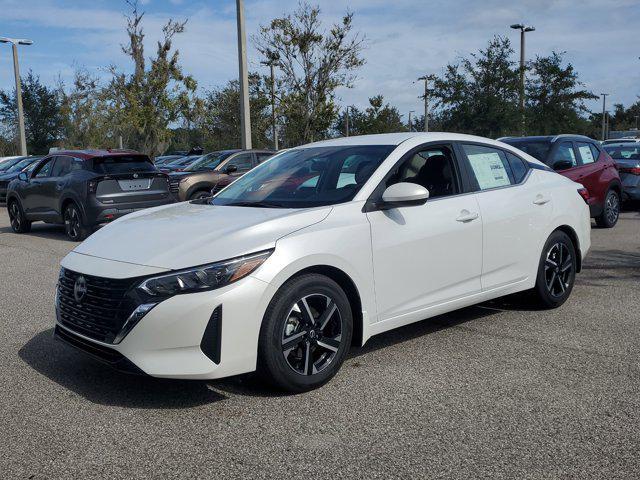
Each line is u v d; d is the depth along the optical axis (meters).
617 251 9.20
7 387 4.27
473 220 5.04
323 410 3.84
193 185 14.03
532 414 3.74
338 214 4.31
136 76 25.95
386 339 5.20
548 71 25.95
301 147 5.59
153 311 3.66
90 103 35.38
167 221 4.46
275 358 3.90
